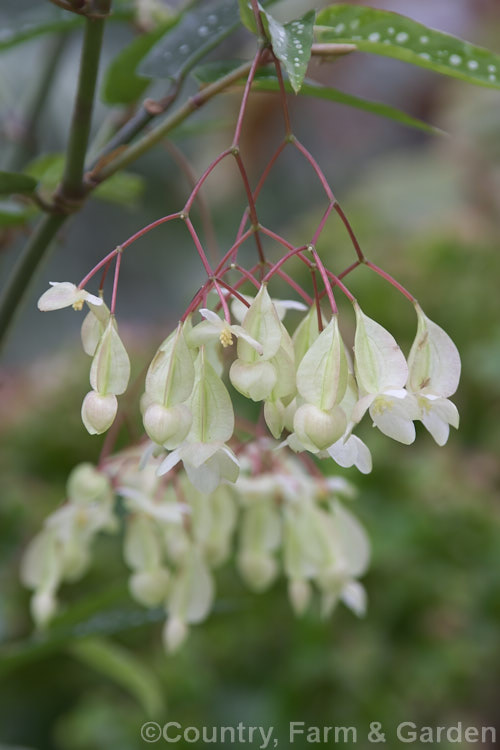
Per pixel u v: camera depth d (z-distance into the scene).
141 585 0.54
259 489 0.52
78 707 0.79
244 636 0.76
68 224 0.56
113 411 0.41
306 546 0.53
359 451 0.42
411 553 0.73
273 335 0.40
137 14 0.58
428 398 0.41
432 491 0.74
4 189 0.47
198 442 0.41
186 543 0.53
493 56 0.46
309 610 0.73
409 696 0.71
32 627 0.79
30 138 0.68
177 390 0.40
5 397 0.85
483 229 0.91
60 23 0.54
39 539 0.55
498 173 1.16
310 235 0.97
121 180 0.63
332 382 0.40
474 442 0.83
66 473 0.82
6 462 0.82
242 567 0.56
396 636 0.73
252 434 0.54
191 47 0.50
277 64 0.43
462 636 0.73
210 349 0.45
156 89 0.82
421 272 0.85
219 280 0.41
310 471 0.55
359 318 0.41
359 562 0.54
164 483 0.53
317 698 0.72
